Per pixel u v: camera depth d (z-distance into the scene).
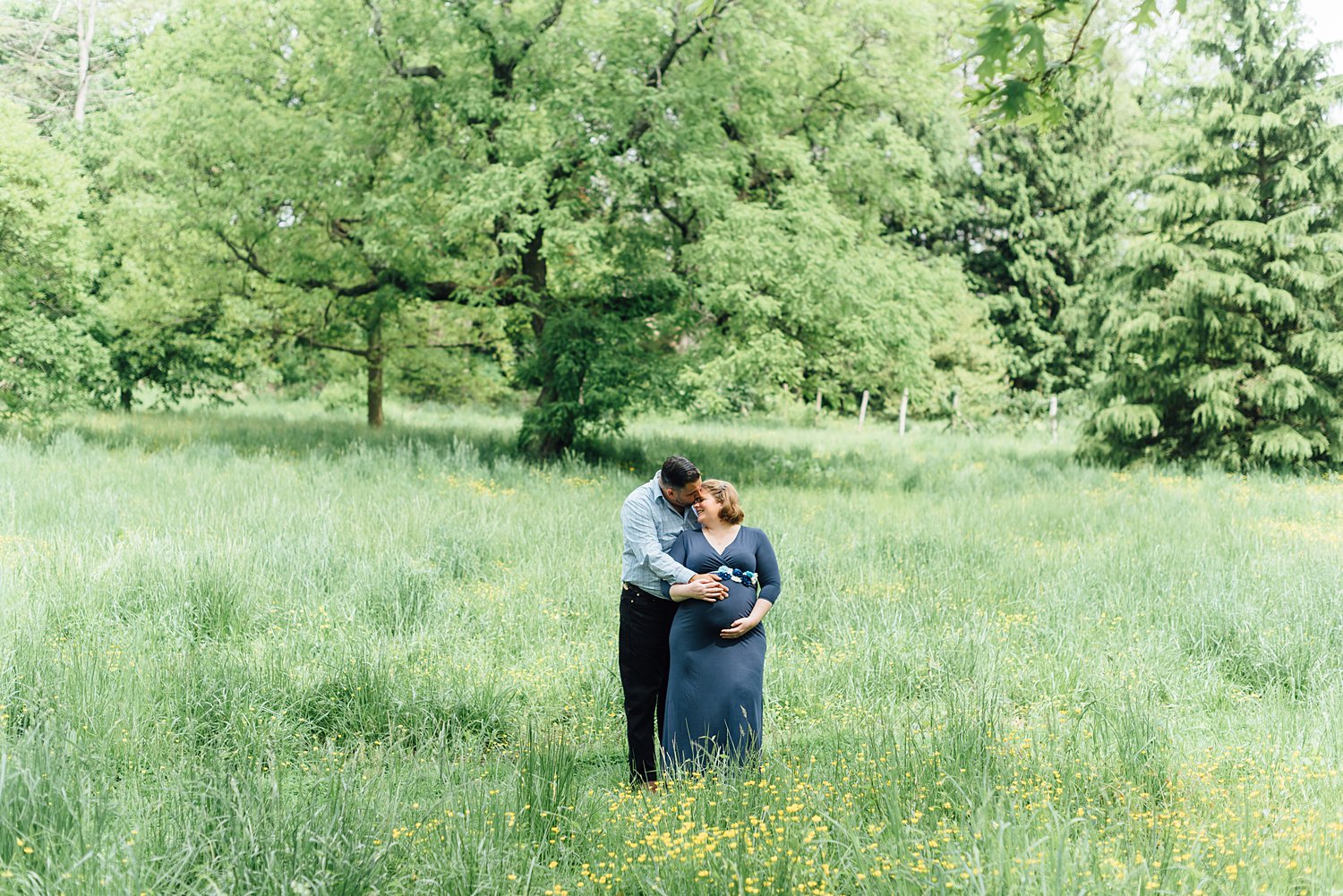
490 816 3.58
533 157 14.85
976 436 29.50
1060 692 5.59
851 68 17.34
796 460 17.72
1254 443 18.56
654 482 4.61
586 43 15.42
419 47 15.60
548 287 16.92
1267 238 19.00
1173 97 20.41
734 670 4.38
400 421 24.91
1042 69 2.90
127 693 4.73
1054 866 3.03
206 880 3.09
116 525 8.89
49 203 14.69
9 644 5.14
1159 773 4.02
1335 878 3.14
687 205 15.35
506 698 5.20
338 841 3.26
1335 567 8.23
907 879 3.05
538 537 9.09
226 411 26.09
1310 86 19.42
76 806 3.43
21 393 15.12
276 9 17.22
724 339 15.38
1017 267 36.00
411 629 6.29
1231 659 6.12
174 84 18.02
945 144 31.64
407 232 14.70
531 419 15.70
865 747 4.41
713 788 3.89
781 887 3.07
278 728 4.61
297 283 17.11
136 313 17.83
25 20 33.72
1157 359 19.66
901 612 6.93
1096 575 8.13
